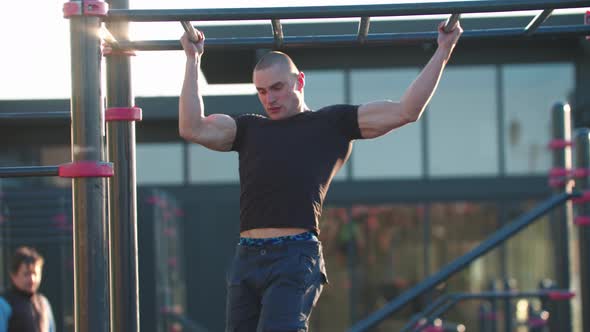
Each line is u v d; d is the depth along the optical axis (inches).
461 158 1218.0
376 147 1224.2
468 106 1216.2
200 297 1190.3
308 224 301.1
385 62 1159.0
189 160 1214.9
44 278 788.6
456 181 1214.3
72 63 291.9
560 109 648.4
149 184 1213.7
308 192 302.5
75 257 289.4
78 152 289.4
